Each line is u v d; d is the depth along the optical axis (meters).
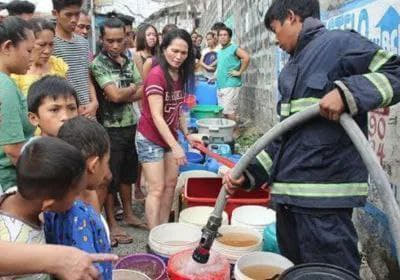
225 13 12.80
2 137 2.10
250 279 1.95
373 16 2.61
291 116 1.82
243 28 9.16
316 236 1.90
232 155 4.00
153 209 3.14
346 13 3.04
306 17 1.95
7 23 2.30
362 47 1.77
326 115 1.70
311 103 1.85
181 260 2.10
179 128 3.48
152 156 3.12
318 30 1.92
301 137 1.89
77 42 3.37
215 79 7.88
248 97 8.39
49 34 2.87
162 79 3.00
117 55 3.47
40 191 1.25
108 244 1.61
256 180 2.10
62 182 1.25
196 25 22.95
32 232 1.32
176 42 2.98
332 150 1.83
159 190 3.16
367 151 1.59
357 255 1.91
